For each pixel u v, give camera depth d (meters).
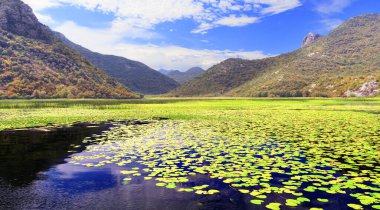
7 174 9.42
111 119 27.45
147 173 9.30
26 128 20.48
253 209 6.52
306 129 19.42
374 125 21.62
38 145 14.16
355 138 15.58
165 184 7.84
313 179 8.33
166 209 6.63
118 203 7.02
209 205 6.79
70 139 15.82
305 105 56.66
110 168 9.96
